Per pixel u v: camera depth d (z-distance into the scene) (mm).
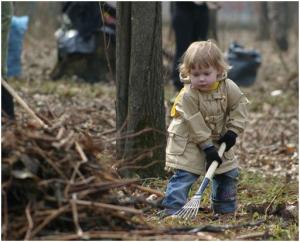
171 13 18891
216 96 9125
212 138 9281
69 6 21469
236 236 7883
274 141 16344
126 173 10539
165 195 9266
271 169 13836
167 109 15672
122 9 11156
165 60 20797
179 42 18234
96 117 15500
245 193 11062
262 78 26453
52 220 7234
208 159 9062
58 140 7348
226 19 46719
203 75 8898
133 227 7555
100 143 7773
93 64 21422
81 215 7180
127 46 11180
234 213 9445
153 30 10906
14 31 21094
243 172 12812
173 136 9297
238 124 9188
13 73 21234
